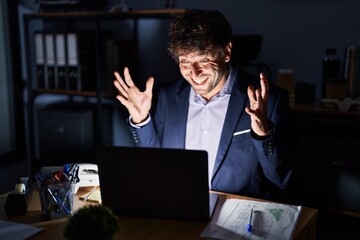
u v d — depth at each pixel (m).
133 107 1.63
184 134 1.76
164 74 3.08
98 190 1.54
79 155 3.10
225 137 1.67
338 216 2.54
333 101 2.32
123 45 2.95
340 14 2.54
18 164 3.60
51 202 1.32
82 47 2.99
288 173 1.57
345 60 2.44
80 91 3.01
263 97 1.43
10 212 1.35
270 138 1.45
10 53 3.52
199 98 1.77
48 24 3.49
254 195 1.67
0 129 3.58
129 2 3.12
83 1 2.96
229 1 2.82
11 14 3.48
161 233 1.22
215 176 1.68
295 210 1.33
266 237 1.17
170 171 1.27
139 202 1.32
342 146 2.28
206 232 1.22
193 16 1.58
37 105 3.62
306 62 2.67
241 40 2.53
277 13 2.70
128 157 1.29
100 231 1.02
